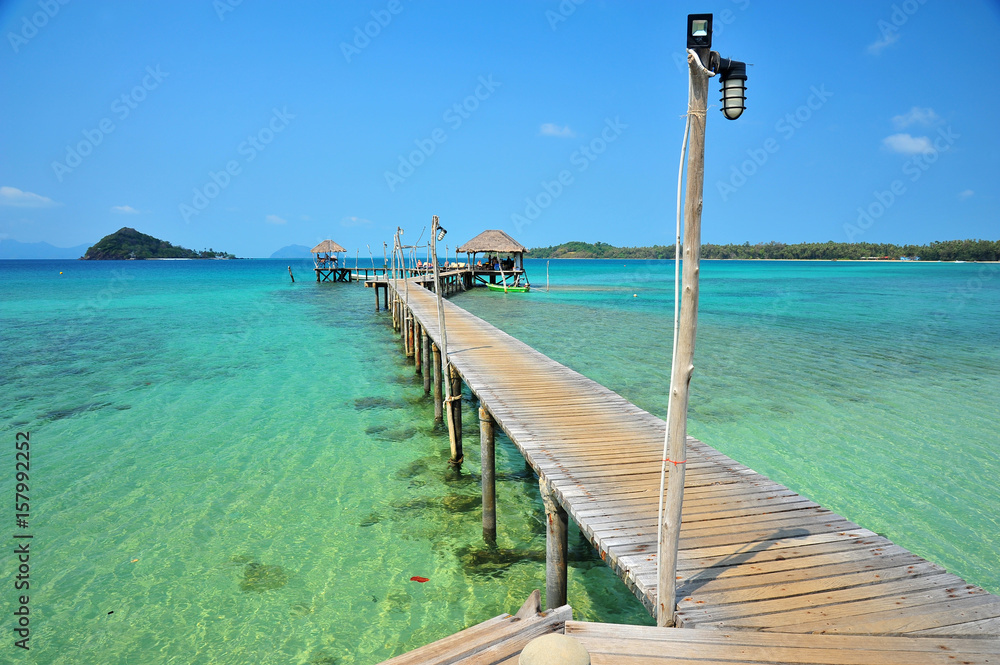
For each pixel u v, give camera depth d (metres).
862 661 2.84
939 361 16.17
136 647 4.88
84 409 11.50
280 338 20.94
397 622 5.26
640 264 161.88
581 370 15.20
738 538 4.18
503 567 6.18
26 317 26.56
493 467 7.00
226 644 4.93
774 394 12.59
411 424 10.95
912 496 7.58
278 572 5.99
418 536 6.79
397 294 22.22
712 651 2.92
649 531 4.27
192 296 40.47
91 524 6.87
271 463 8.87
